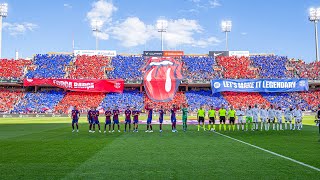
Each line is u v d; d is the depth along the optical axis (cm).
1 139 1956
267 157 1246
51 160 1188
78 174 952
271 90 6731
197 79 6850
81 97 6594
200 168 1035
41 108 6116
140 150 1446
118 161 1162
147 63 7619
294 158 1220
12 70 7019
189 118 5041
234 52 8381
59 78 6694
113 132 2494
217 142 1772
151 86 6756
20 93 6588
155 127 3112
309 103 6469
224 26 8406
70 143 1731
